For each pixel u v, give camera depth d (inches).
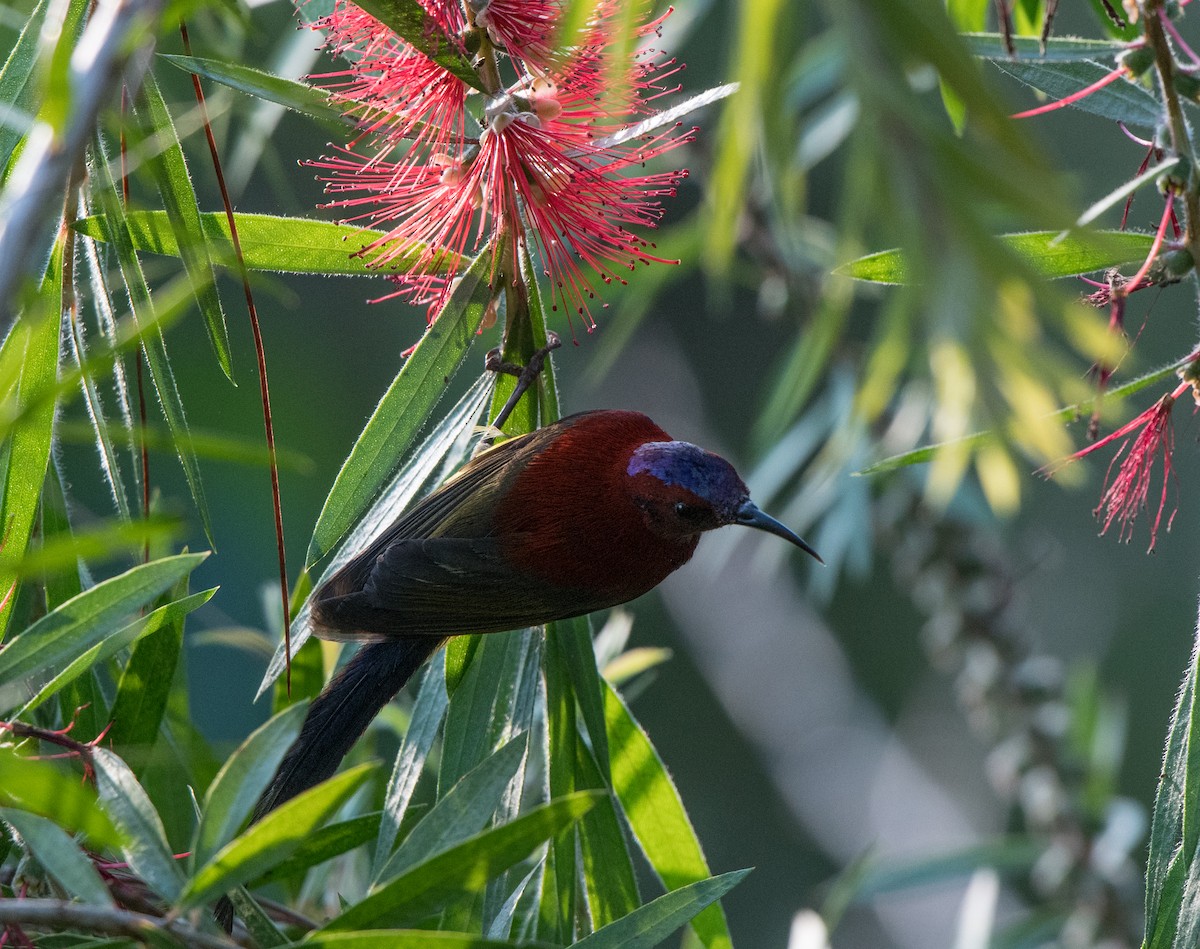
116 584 190.1
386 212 253.8
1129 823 424.2
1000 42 220.7
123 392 237.8
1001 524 432.5
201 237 228.1
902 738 659.4
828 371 429.1
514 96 247.8
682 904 198.2
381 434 243.9
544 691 271.9
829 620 668.1
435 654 278.8
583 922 257.9
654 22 247.6
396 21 225.3
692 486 295.7
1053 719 445.1
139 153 220.8
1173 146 206.2
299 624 268.5
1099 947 420.8
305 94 241.9
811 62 370.6
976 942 375.6
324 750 277.0
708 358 688.4
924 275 105.0
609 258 260.4
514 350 280.8
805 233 405.7
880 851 619.5
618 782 263.7
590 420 312.0
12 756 162.7
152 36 170.7
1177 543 636.7
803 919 279.4
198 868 165.5
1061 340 501.4
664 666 639.1
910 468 440.5
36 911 155.6
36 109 221.1
